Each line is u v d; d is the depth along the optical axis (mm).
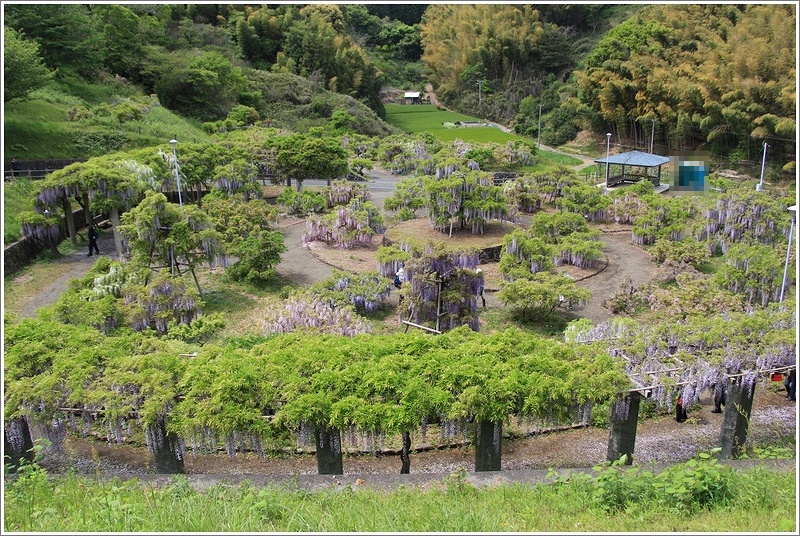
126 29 56219
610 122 63938
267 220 27469
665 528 7891
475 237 26719
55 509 8703
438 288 18016
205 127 53188
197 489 10055
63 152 35250
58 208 27922
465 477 10414
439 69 91938
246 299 21141
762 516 8188
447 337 12719
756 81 49125
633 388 11648
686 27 63281
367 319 19000
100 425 12133
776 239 26031
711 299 19250
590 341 14086
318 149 36094
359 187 33938
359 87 80562
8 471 11547
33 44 35938
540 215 26484
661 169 46031
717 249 26812
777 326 14125
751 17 58094
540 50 86688
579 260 23953
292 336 13430
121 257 23562
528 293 18719
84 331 13938
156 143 40312
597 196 31750
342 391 11109
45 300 20703
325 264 24562
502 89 85375
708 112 52562
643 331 14266
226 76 59781
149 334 16781
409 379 11148
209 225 21078
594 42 87688
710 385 12641
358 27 107500
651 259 25500
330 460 11125
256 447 11375
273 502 8969
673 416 14391
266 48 79562
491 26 87500
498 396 10859
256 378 11234
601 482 9203
